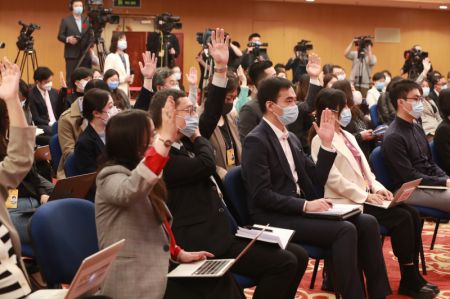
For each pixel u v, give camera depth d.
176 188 3.28
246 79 7.37
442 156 5.31
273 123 3.96
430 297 4.39
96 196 2.69
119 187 2.56
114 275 2.65
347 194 4.29
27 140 2.65
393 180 4.90
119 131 2.70
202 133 3.74
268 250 3.33
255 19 16.33
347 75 17.11
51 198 3.55
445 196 4.79
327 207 3.77
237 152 4.82
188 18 15.73
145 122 2.73
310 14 16.75
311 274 4.94
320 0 16.14
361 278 4.05
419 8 17.41
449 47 17.88
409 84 4.91
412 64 12.25
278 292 3.30
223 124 4.77
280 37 16.58
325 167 3.99
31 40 9.93
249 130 5.07
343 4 16.91
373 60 13.21
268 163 3.82
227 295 2.99
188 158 3.27
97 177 2.68
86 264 2.29
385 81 10.83
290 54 16.69
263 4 16.34
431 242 5.73
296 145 4.10
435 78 11.04
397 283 4.75
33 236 2.77
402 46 17.56
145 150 2.72
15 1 14.38
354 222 3.99
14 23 14.40
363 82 13.16
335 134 4.48
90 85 5.52
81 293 2.40
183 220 3.24
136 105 5.10
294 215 3.80
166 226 2.82
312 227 3.74
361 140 6.26
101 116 4.16
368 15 17.19
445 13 17.73
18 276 2.50
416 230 4.54
